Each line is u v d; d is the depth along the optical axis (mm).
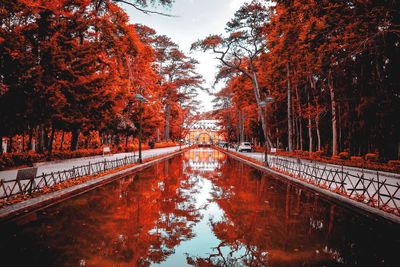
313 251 5258
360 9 11422
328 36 13242
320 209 8414
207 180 14773
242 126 58688
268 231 6438
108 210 8203
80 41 24484
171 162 26734
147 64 37406
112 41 23578
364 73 21703
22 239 5750
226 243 5730
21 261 4699
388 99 19094
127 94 28938
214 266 4621
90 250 5266
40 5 18078
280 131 42000
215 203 9305
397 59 18062
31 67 17266
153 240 5898
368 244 5602
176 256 5082
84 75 21422
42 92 17406
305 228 6609
